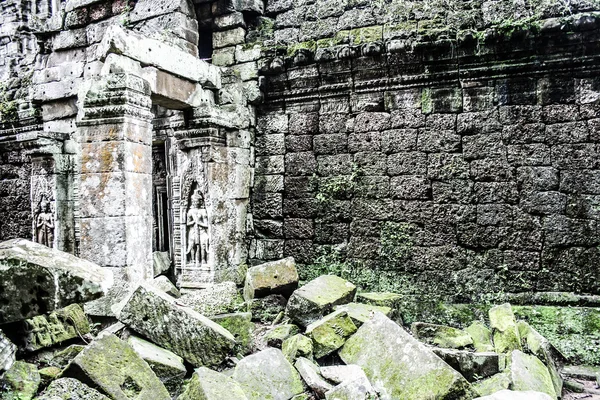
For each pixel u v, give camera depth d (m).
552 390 5.09
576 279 7.07
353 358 5.35
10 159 12.36
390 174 8.25
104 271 4.30
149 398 4.03
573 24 6.97
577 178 7.13
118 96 6.45
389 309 6.86
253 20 9.55
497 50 7.46
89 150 6.62
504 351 5.92
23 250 4.11
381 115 8.32
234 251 8.69
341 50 8.33
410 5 8.27
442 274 7.80
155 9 9.25
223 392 4.14
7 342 3.94
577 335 6.64
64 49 10.59
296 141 8.99
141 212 6.72
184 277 8.41
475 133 7.71
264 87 9.12
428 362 4.74
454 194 7.80
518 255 7.39
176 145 9.11
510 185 7.47
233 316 6.09
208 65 8.45
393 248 8.15
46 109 10.98
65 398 3.66
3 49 14.85
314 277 8.61
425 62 7.89
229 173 8.62
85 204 6.63
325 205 8.71
